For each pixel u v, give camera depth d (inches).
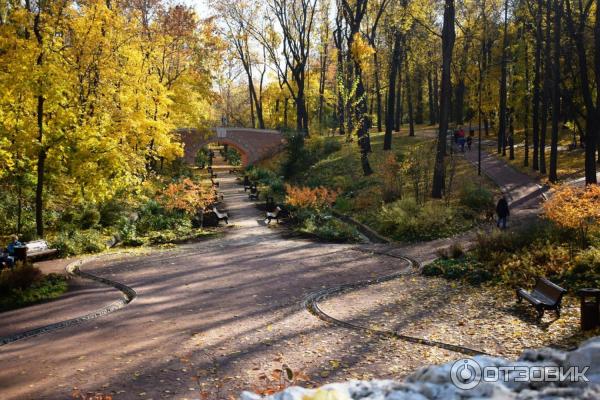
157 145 1339.8
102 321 484.4
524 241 676.7
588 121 1020.5
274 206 1355.8
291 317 479.8
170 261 786.8
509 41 1759.4
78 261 797.2
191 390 321.1
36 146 867.4
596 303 399.5
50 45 858.1
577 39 1029.8
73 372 358.0
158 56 1535.4
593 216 655.1
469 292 553.9
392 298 542.6
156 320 480.7
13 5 859.4
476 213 1058.1
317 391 151.8
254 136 2459.4
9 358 393.1
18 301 561.3
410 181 1360.7
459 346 386.3
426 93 3029.0
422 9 1269.7
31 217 1030.4
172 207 1195.9
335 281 627.2
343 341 409.1
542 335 403.2
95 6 956.0
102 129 962.1
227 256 818.2
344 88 1485.0
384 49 2065.7
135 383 335.3
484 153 1813.5
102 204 1116.5
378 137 2151.8
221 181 2145.7
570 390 138.4
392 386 158.2
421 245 873.5
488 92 1795.0
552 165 1290.6
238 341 414.6
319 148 1972.2
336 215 1248.2
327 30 2096.5
